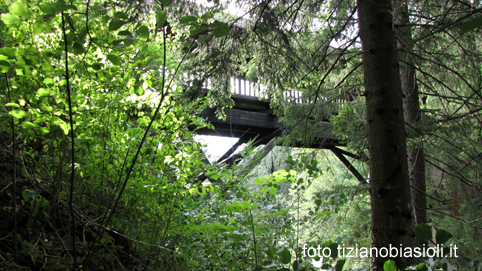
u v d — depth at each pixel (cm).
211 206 309
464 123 431
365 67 273
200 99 324
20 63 137
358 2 285
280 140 478
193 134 295
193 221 274
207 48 307
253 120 648
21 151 192
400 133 256
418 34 414
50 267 193
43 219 216
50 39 185
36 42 187
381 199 249
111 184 247
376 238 249
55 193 212
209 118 586
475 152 430
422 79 505
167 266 262
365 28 274
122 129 233
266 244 273
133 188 230
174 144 253
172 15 288
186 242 270
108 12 272
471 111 352
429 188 563
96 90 202
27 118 161
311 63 402
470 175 475
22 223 207
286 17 366
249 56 360
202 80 315
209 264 270
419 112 469
